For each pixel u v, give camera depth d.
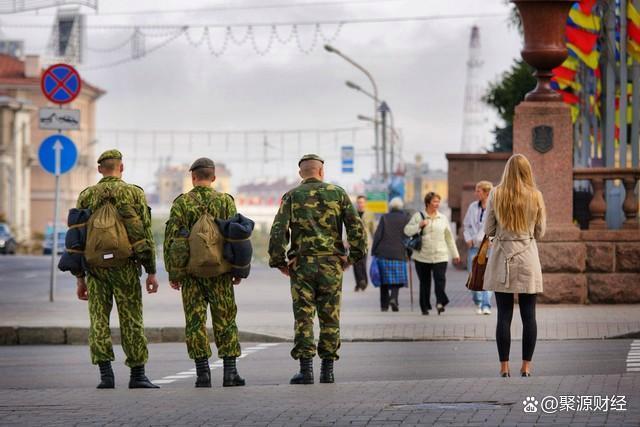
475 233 44.34
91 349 26.06
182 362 33.44
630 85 60.31
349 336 37.69
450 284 65.25
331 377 26.19
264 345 37.78
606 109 59.47
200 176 26.44
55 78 52.25
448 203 89.31
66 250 26.12
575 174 45.59
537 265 26.73
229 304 26.34
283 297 57.50
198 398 22.83
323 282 26.03
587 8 57.31
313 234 26.05
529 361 26.91
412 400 21.61
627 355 32.09
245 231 25.97
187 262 26.00
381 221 47.41
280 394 23.14
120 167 26.59
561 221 45.00
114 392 24.38
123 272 26.02
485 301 44.22
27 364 33.50
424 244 44.75
